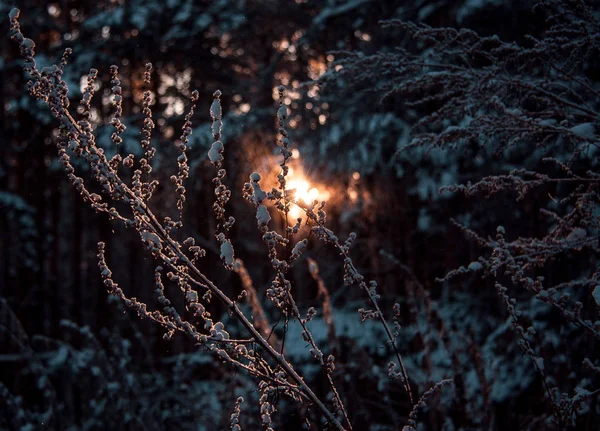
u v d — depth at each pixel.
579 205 2.67
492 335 6.06
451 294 8.81
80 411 7.62
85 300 17.44
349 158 9.16
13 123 14.21
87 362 6.98
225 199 1.95
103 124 12.31
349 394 4.60
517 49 2.84
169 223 1.96
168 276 1.92
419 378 4.95
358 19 9.34
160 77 13.72
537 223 6.43
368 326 8.42
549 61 2.80
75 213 15.66
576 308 2.26
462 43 3.03
